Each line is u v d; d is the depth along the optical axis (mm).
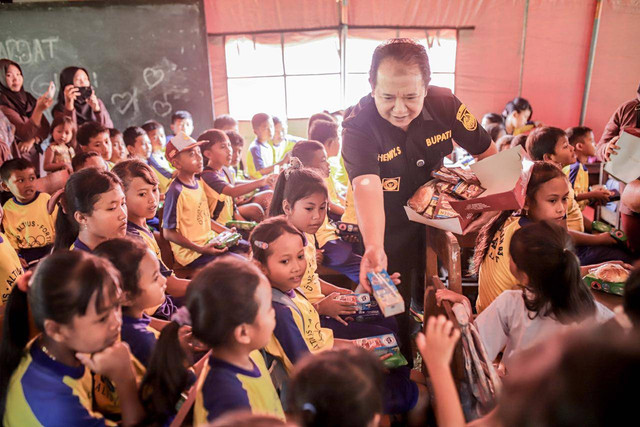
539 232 1467
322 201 1895
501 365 1634
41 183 3377
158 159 4395
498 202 1598
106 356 1128
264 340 1179
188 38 5559
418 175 1873
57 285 1047
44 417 1103
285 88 6141
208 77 5680
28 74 5562
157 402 1187
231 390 1106
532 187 1862
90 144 3605
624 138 2682
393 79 1520
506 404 563
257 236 1526
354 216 2684
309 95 6176
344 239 2699
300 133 6316
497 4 5840
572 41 5934
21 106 4355
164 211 2676
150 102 5730
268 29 5887
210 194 3184
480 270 2014
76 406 1132
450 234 1698
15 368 1181
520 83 6098
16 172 2756
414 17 5875
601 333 534
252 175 4918
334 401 827
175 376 1194
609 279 1902
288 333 1477
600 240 2590
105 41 5535
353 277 2613
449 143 1865
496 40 5980
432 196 1729
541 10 5840
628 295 963
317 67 6059
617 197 3422
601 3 5719
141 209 2098
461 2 5832
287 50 5988
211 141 3189
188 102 5738
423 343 1127
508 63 6051
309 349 1510
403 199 1904
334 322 1906
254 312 1120
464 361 1487
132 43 5551
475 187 1731
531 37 5941
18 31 5434
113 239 1438
